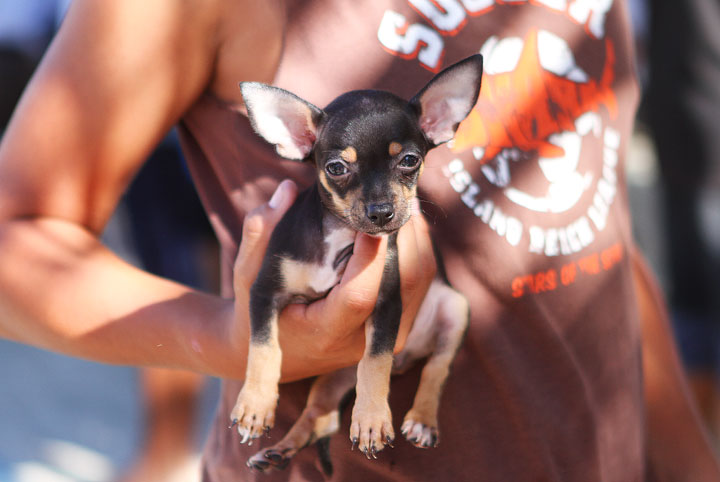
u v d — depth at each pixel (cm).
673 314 467
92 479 488
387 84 201
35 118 205
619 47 238
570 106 222
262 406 175
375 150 182
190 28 200
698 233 458
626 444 228
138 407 584
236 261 187
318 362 191
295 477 208
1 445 530
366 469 205
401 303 183
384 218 176
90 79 202
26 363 664
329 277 182
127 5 200
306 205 187
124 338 201
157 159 460
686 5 440
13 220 207
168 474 444
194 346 196
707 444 266
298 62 200
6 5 515
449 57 207
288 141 190
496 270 204
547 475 208
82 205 208
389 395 203
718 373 455
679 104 449
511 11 217
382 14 203
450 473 205
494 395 205
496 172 209
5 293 204
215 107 209
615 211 231
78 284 203
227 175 211
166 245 479
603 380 223
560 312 214
